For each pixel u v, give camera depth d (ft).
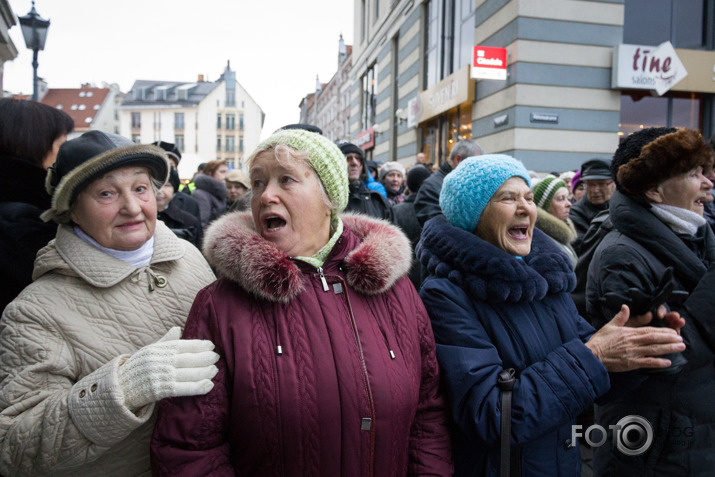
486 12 29.76
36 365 3.14
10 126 4.57
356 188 11.94
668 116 29.19
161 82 200.34
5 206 4.44
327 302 3.45
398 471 3.51
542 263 4.73
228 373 3.22
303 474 3.16
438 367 4.13
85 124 171.32
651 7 28.43
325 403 3.18
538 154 26.71
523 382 4.03
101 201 3.48
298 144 3.46
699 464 4.99
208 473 3.09
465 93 31.53
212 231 3.58
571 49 26.68
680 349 3.96
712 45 29.30
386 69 55.01
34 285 3.51
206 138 192.13
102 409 2.85
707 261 5.64
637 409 5.22
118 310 3.53
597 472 5.69
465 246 4.48
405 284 4.03
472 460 4.38
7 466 3.02
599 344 4.21
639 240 5.26
